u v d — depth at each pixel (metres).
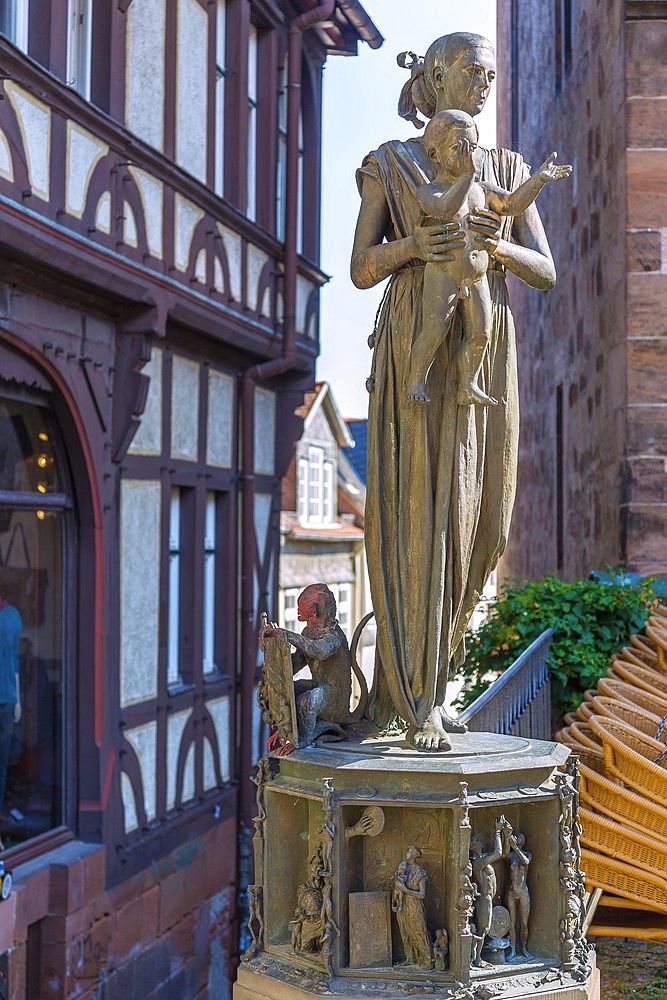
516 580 8.06
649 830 4.25
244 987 2.69
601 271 9.96
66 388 9.34
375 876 2.66
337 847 2.61
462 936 2.53
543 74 13.73
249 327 12.73
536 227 2.96
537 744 2.81
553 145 12.90
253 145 13.76
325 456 27.56
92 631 9.85
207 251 11.63
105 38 9.89
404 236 2.88
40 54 8.90
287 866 2.80
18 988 8.80
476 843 2.63
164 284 10.34
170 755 11.45
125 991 10.22
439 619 2.83
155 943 10.91
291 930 2.75
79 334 9.54
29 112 8.29
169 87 11.03
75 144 8.95
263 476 14.39
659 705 5.61
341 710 2.92
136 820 10.56
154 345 11.16
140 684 10.77
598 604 7.09
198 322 11.41
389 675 2.85
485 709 4.36
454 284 2.75
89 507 9.83
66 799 9.78
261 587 14.22
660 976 4.20
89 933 9.52
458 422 2.85
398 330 2.86
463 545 2.87
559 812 2.68
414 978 2.56
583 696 6.86
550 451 13.24
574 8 11.41
